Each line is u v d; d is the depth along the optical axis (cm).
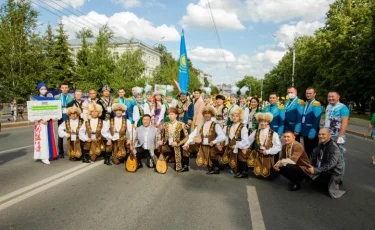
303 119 632
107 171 608
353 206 444
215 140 589
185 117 855
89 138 662
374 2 2688
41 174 572
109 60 2575
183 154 622
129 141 634
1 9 1681
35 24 1738
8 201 425
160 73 4247
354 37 2823
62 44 3878
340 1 3097
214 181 559
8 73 1677
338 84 2720
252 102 749
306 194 498
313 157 530
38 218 371
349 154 923
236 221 376
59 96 754
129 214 388
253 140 594
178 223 365
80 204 419
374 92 2414
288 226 366
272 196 481
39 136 656
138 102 831
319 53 3234
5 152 796
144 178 562
